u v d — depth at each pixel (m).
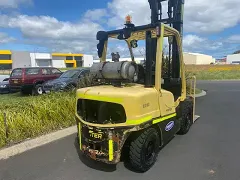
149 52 3.91
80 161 4.19
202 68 35.44
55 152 4.58
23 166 4.02
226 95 12.05
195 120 6.82
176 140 5.13
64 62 75.88
